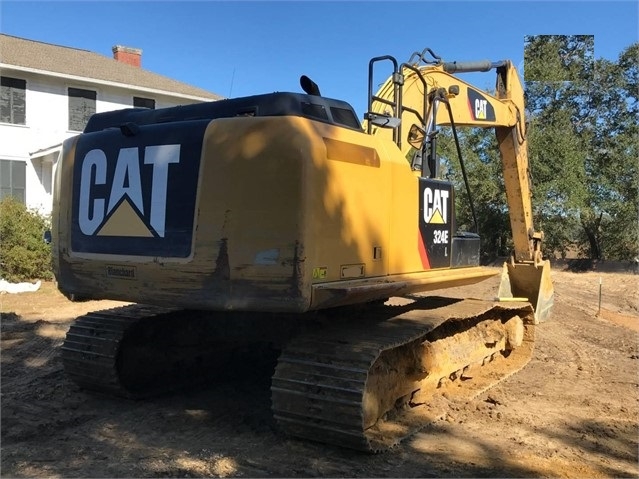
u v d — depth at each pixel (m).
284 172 4.12
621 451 4.87
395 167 5.08
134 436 4.87
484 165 26.81
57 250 5.09
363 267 4.65
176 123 4.51
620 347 9.25
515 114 8.41
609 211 25.69
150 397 5.91
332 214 4.32
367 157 4.73
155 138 4.55
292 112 4.41
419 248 5.47
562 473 4.37
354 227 4.54
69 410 5.52
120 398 5.87
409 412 5.45
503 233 28.38
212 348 6.44
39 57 21.89
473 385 6.66
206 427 5.09
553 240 26.66
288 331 5.46
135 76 23.86
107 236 4.72
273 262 4.11
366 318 5.59
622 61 26.78
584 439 5.12
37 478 4.04
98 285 4.77
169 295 4.39
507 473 4.33
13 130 20.72
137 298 4.56
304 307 4.09
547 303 8.82
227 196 4.22
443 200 5.94
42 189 21.44
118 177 4.69
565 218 25.58
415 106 6.53
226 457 4.43
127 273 4.57
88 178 4.88
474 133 27.44
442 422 5.42
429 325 5.28
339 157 4.43
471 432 5.19
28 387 6.24
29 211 16.64
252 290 4.15
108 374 5.67
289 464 4.32
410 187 5.31
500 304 7.02
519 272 8.84
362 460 4.43
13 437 4.81
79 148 4.99
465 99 7.51
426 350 5.61
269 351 7.33
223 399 5.90
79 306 12.32
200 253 4.26
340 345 4.61
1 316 10.72
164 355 6.21
